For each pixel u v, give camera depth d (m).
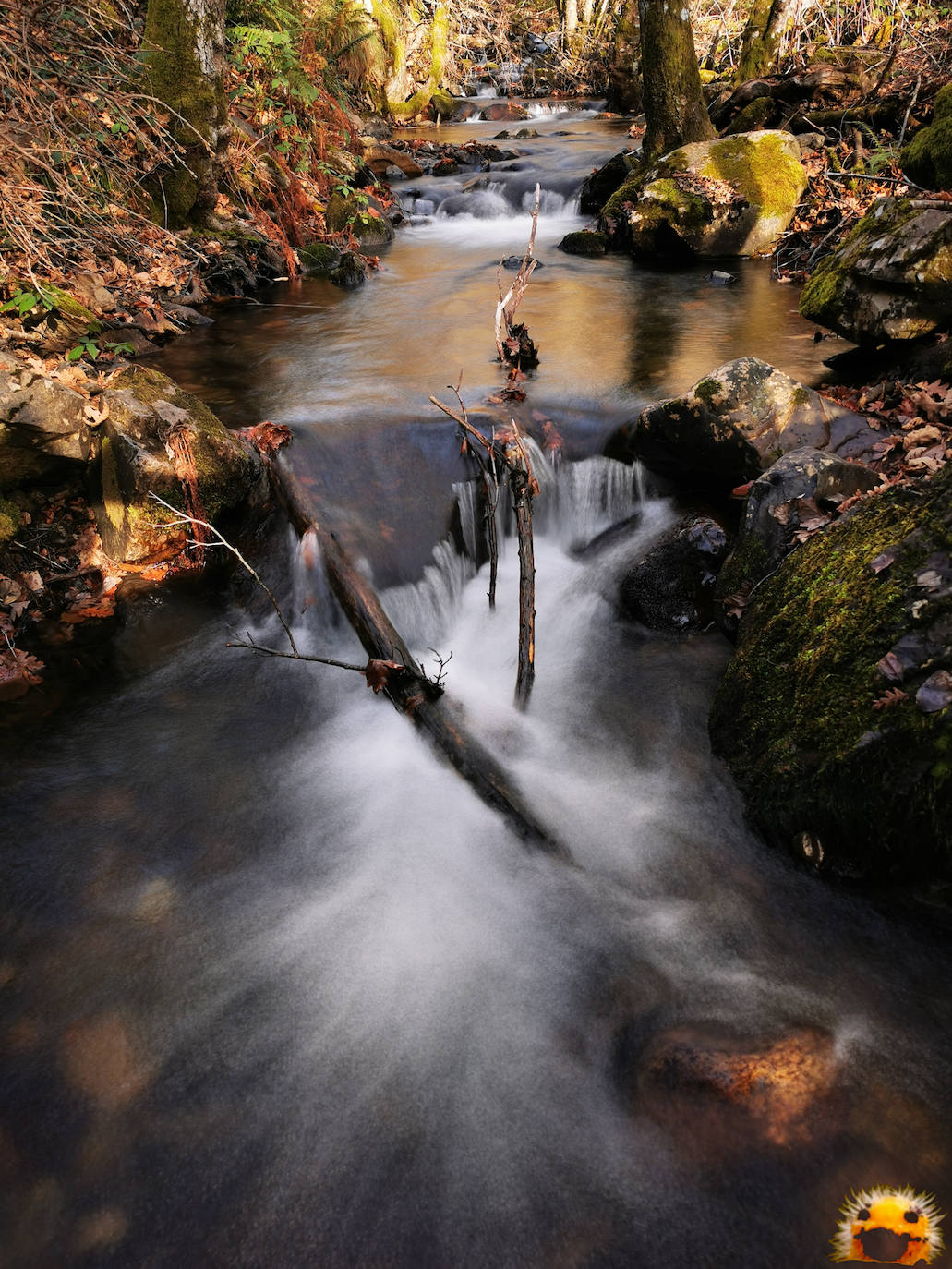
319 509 5.00
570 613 4.95
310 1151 2.52
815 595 3.68
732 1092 2.47
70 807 3.74
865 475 4.47
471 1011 2.91
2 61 5.95
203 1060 2.76
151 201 8.80
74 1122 2.58
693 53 11.52
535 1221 2.35
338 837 3.61
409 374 6.68
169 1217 2.37
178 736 4.17
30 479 5.07
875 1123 2.46
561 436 5.67
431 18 23.17
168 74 8.67
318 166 11.32
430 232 12.58
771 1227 2.28
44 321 6.16
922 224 5.54
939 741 2.94
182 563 5.22
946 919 3.03
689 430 5.10
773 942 3.07
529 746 4.02
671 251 10.41
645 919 3.20
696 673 4.35
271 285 9.62
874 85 11.73
